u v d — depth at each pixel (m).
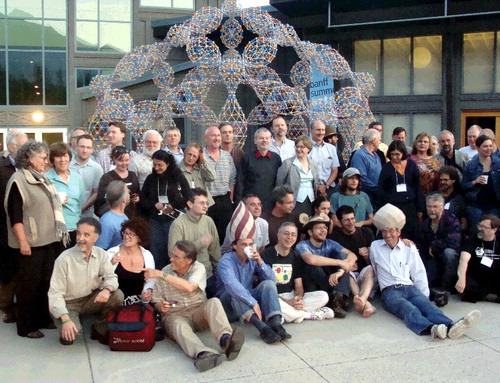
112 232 5.84
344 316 5.98
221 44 16.91
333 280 5.95
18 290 5.34
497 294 6.51
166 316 5.25
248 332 5.57
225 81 9.87
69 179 6.10
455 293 6.88
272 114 10.17
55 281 5.09
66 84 21.67
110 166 7.71
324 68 10.15
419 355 5.00
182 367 4.73
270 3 14.53
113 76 10.56
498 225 6.40
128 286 5.55
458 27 13.94
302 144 7.31
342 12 14.62
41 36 21.52
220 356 4.70
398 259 6.08
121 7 21.66
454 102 14.20
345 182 7.16
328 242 6.35
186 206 6.38
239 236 5.57
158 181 6.52
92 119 10.03
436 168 7.77
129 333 5.00
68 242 5.73
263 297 5.43
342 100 10.26
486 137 7.16
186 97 10.40
